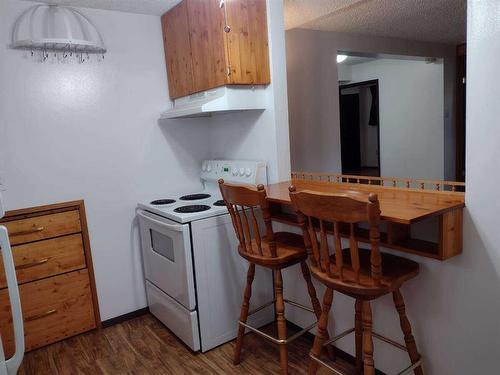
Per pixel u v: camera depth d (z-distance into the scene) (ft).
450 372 5.30
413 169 16.66
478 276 4.81
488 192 4.57
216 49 7.18
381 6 9.26
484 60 4.42
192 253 7.11
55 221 7.88
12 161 7.47
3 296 7.35
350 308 6.62
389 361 6.08
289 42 10.73
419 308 5.53
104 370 7.04
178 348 7.64
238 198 5.95
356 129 20.49
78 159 8.16
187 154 9.59
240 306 7.83
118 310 8.89
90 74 8.15
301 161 11.25
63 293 8.08
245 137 8.59
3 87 7.28
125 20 8.49
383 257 5.47
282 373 6.33
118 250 8.79
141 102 8.83
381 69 17.26
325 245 4.84
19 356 3.31
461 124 16.02
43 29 7.41
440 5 9.41
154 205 8.22
